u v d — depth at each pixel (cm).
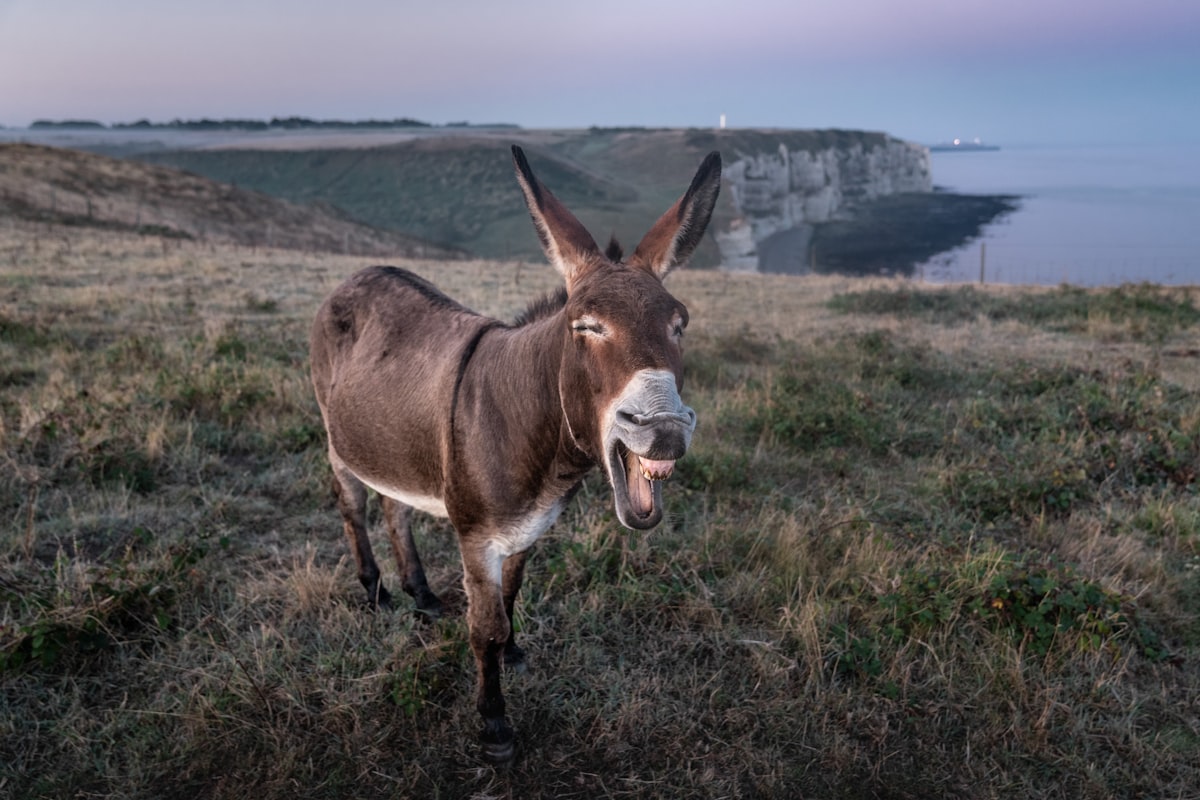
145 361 791
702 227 261
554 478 279
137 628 380
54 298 1174
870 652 371
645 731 331
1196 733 338
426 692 337
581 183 14950
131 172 5222
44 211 3347
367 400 346
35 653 344
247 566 445
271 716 327
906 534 494
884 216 18100
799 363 917
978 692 350
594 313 220
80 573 394
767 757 318
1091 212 19250
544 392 266
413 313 359
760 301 1616
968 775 315
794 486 590
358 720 324
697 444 627
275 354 866
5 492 502
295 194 16638
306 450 596
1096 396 732
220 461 571
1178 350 1080
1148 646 388
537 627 395
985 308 1409
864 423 672
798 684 361
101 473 525
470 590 304
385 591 414
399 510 399
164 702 331
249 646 366
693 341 1027
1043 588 393
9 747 309
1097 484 592
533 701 348
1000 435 692
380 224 14000
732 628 393
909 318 1366
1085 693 356
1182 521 519
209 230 4466
